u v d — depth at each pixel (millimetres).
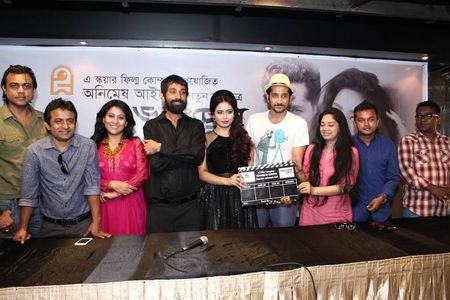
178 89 2459
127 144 2445
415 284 1589
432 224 2111
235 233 1923
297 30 3400
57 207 2039
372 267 1528
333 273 1482
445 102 3949
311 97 3584
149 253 1597
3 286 1255
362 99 3676
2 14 3094
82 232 2100
